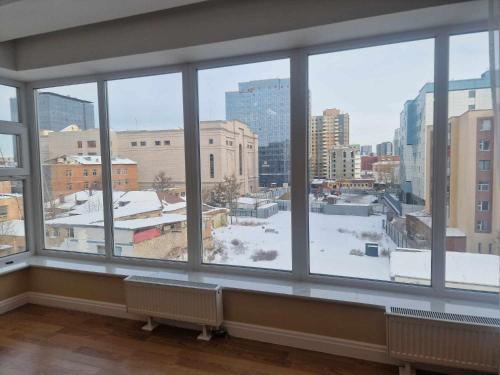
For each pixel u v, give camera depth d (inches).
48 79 129.3
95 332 106.8
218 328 103.5
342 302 88.9
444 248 89.0
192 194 113.2
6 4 83.3
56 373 85.8
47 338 103.3
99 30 105.9
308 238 102.5
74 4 83.3
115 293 117.4
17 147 132.2
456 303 85.8
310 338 94.3
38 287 129.0
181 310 101.9
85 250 132.5
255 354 93.3
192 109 111.1
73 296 123.8
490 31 68.8
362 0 79.4
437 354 77.2
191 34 95.3
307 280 102.3
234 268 110.3
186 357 92.3
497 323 73.6
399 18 79.8
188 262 116.1
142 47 101.1
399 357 79.9
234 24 90.9
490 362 73.7
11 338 103.3
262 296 98.3
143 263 122.5
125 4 83.3
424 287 91.3
